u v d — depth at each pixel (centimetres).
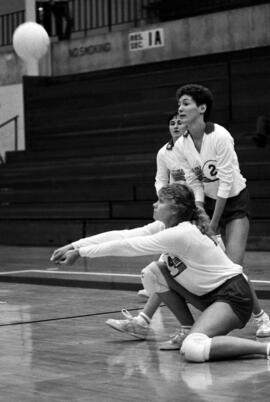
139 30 3322
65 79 3306
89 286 1655
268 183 2336
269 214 2312
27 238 2817
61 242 2728
